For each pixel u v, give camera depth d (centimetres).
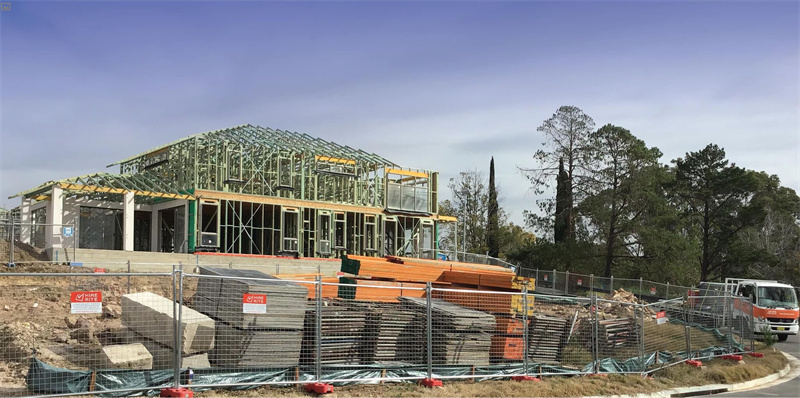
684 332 2000
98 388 1054
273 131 4338
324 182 4322
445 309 1453
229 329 1238
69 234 3100
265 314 1231
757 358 2088
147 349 1245
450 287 2000
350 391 1214
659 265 4928
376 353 1348
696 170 5597
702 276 5531
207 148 3847
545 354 1622
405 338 1390
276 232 4438
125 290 2159
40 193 3562
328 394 1184
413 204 4522
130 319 1321
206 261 3381
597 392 1393
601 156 5094
